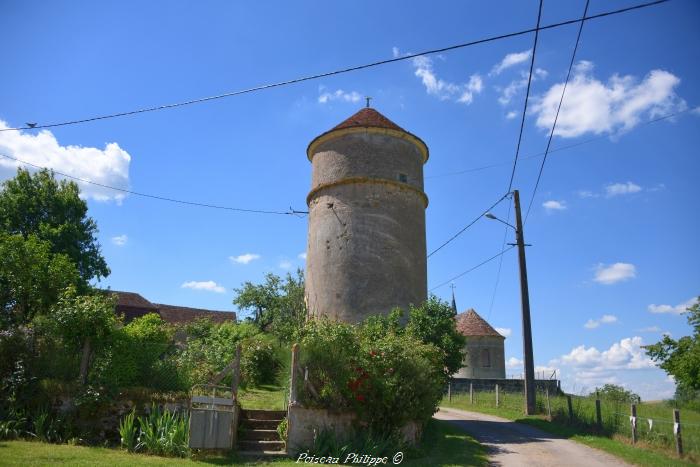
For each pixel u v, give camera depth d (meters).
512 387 30.64
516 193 23.27
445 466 10.84
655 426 13.81
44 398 10.76
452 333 17.66
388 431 12.27
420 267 21.42
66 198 29.67
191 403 11.18
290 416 11.23
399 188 21.50
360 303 19.88
